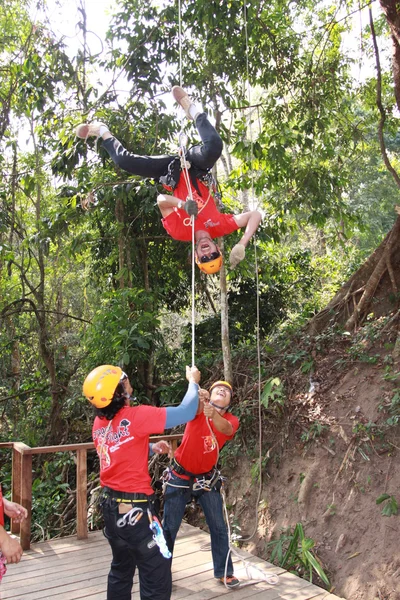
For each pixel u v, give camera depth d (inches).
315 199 336.5
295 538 199.3
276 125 340.8
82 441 341.7
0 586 156.9
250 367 304.8
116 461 111.1
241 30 303.9
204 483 155.3
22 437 377.4
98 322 321.7
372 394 235.5
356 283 308.0
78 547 186.5
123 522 107.4
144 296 335.0
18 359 448.8
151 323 323.9
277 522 223.9
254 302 430.6
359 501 204.2
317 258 511.5
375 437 216.7
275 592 156.5
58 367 385.4
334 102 371.9
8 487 314.8
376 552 185.9
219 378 318.7
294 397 261.1
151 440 217.0
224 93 310.2
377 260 305.4
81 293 521.3
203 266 139.4
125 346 301.7
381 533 189.5
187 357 386.3
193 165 140.9
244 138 319.9
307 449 236.5
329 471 221.8
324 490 217.8
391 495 196.9
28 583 158.9
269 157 323.0
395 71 271.7
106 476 112.7
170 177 142.2
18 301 371.6
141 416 111.6
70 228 330.0
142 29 307.4
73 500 282.2
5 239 437.4
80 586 157.2
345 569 188.9
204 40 321.7
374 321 277.9
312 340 291.4
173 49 312.5
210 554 182.2
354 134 358.6
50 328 443.2
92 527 254.4
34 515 280.4
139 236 353.1
